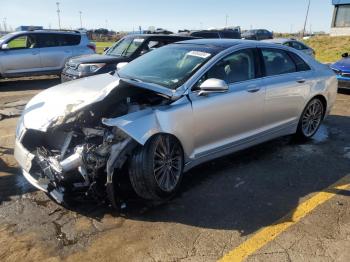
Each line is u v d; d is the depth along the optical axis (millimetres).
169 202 3918
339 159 5188
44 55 12633
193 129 4055
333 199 4031
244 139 4730
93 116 3750
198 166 4840
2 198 3961
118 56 9141
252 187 4285
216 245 3203
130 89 3973
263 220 3604
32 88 11555
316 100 5816
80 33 13484
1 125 6758
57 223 3500
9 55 12133
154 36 9367
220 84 3938
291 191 4207
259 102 4762
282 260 3016
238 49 4711
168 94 3965
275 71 5121
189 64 4410
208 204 3889
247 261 3000
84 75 8445
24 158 3764
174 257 3043
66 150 3619
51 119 3660
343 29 29016
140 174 3564
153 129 3615
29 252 3076
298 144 5793
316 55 23625
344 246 3205
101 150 3471
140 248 3152
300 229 3449
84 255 3057
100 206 3803
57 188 3584
